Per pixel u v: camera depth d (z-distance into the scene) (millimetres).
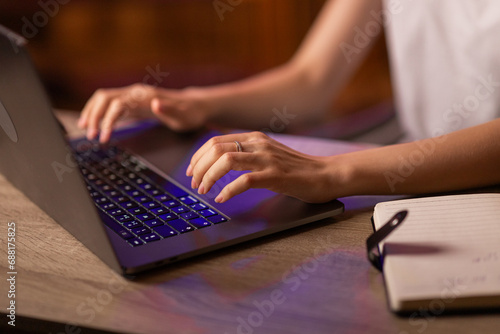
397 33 1286
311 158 694
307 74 1292
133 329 474
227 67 3012
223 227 621
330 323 470
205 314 491
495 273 479
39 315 498
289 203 673
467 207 600
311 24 2762
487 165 691
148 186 742
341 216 669
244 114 1154
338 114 2738
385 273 516
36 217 705
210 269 563
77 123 1071
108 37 3188
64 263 588
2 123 669
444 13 1200
